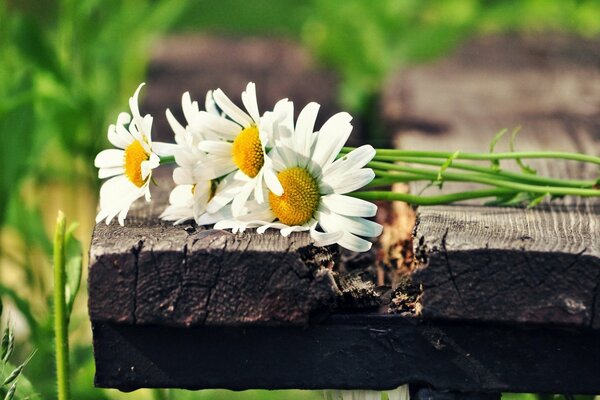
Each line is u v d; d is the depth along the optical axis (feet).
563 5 6.15
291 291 2.32
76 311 3.51
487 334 2.35
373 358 2.36
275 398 3.11
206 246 2.32
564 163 2.88
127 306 2.33
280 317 2.33
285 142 2.36
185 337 2.36
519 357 2.35
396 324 2.35
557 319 2.31
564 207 2.55
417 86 4.02
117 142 2.42
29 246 3.38
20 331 3.47
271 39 6.00
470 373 2.35
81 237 4.39
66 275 2.50
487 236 2.36
